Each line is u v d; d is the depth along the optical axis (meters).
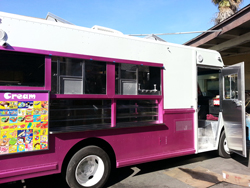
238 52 12.23
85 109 3.26
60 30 3.08
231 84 4.68
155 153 3.90
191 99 4.48
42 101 2.84
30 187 3.46
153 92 3.95
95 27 3.72
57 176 3.96
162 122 3.99
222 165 4.52
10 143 2.64
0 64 2.66
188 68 4.50
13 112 2.66
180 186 3.44
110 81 3.47
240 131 4.31
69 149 3.06
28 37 2.83
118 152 3.50
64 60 3.08
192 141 4.42
